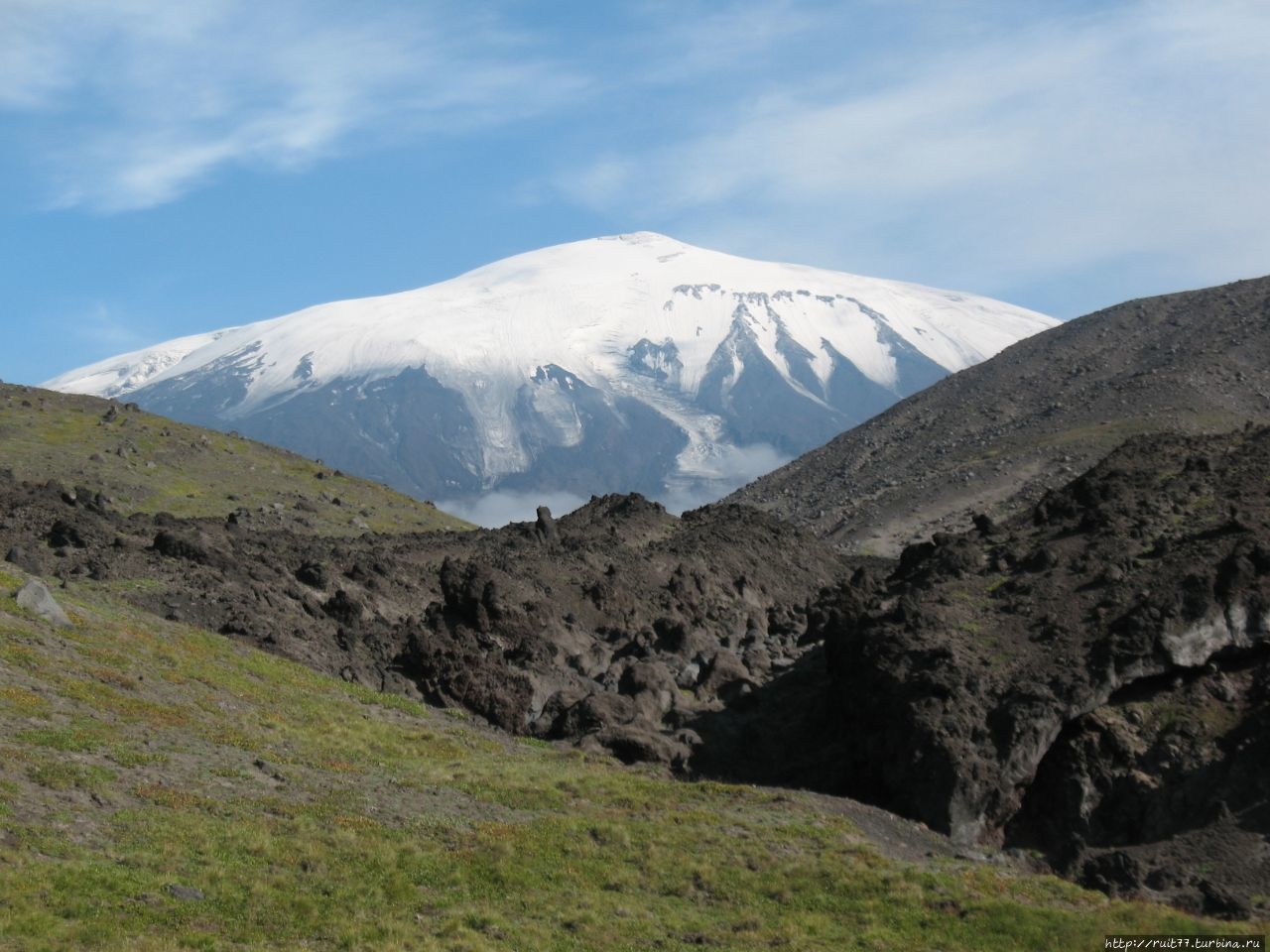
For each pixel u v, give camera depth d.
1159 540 64.19
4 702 44.91
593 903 41.69
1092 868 52.28
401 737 56.25
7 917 32.31
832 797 54.75
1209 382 187.12
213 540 73.12
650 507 103.56
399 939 36.50
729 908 43.31
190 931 34.25
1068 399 199.50
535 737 63.75
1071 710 56.19
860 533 165.12
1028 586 63.72
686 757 61.69
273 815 43.38
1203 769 54.53
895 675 59.03
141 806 40.88
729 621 80.62
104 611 58.75
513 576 76.75
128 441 132.12
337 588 71.75
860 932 42.34
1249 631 58.22
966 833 54.47
